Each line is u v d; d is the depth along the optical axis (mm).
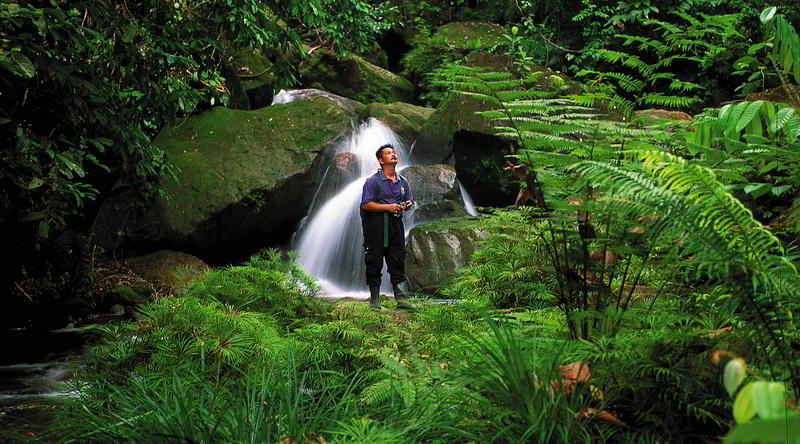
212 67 7426
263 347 3361
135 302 9078
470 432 2301
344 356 3461
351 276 11961
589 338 2637
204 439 2453
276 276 4820
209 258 11422
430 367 2986
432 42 17469
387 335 3598
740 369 1241
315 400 3035
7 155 5723
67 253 8531
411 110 14945
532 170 2934
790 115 2623
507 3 18922
